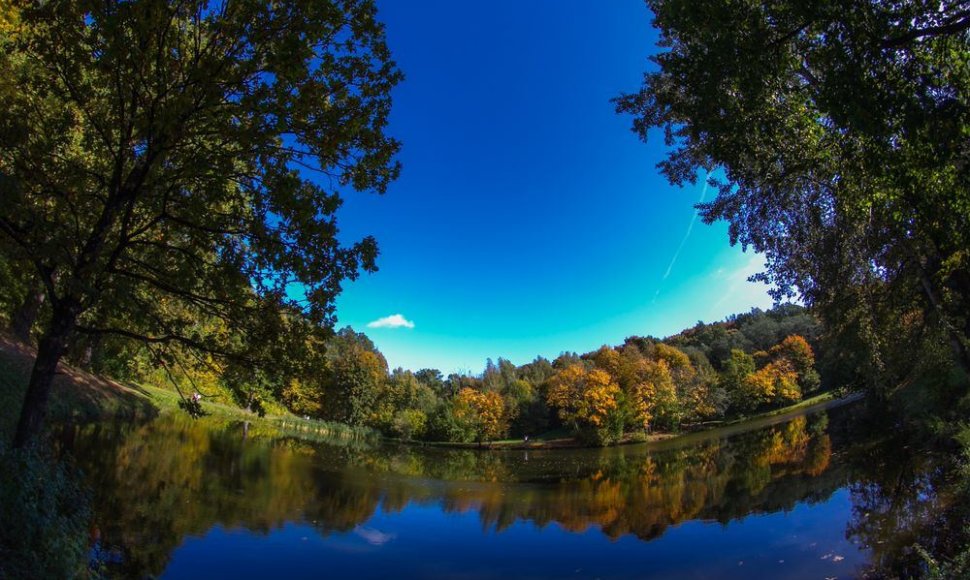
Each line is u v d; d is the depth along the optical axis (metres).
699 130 8.94
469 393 72.88
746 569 11.82
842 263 13.91
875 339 17.80
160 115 7.33
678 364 88.56
